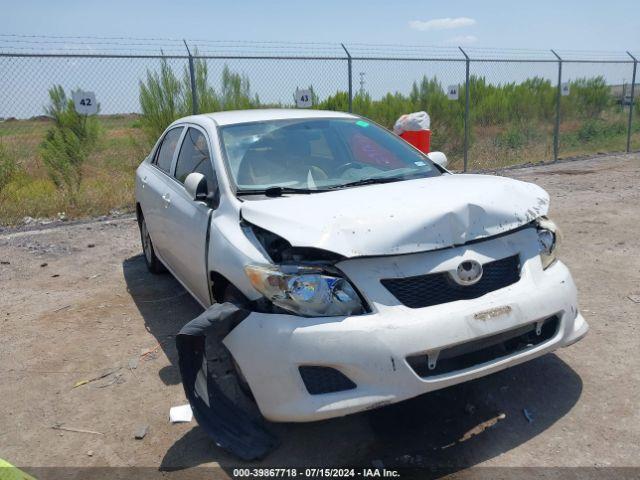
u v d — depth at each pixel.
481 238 3.01
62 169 9.36
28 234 7.79
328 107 11.88
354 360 2.67
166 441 3.16
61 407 3.55
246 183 3.67
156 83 10.17
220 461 2.96
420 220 2.89
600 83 18.02
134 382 3.80
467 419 3.19
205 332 2.88
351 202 3.15
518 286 3.02
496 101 15.59
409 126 8.80
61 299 5.41
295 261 2.92
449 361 2.83
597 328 4.23
